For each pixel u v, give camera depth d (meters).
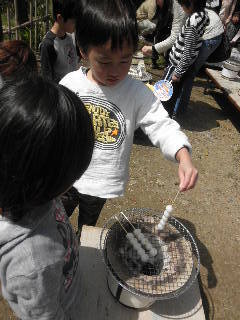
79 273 1.25
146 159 3.45
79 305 1.38
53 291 0.79
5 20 5.21
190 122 4.26
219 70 5.13
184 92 4.02
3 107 0.65
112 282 1.42
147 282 1.32
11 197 0.69
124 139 1.52
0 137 0.64
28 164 0.64
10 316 1.92
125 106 1.47
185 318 1.49
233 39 5.28
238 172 3.51
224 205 3.06
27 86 0.67
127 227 1.58
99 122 1.49
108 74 1.28
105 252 1.40
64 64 2.57
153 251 1.45
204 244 2.64
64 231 0.90
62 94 0.68
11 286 0.76
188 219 2.85
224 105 4.80
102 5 1.10
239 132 4.22
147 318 1.46
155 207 2.91
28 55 1.95
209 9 3.88
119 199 2.90
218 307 2.22
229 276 2.43
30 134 0.62
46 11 4.77
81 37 1.20
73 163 0.68
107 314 1.44
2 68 1.83
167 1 4.98
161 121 1.44
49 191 0.69
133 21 1.12
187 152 1.32
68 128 0.65
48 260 0.75
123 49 1.16
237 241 2.72
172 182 3.22
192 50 3.47
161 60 5.74
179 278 1.36
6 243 0.74
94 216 1.90
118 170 1.59
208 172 3.44
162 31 5.30
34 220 0.75
